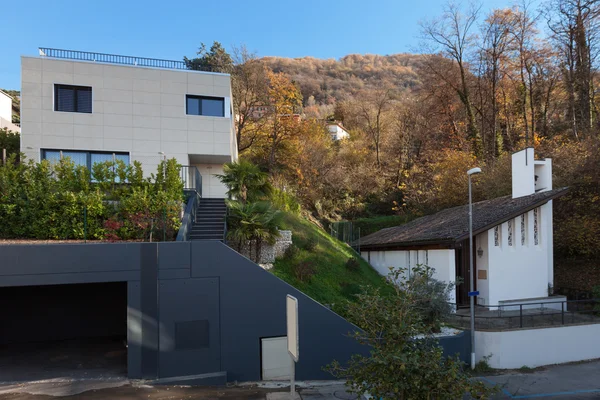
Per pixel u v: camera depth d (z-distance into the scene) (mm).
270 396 8898
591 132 24344
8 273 8328
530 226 17094
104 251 8914
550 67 30938
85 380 8914
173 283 9336
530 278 16922
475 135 33438
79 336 12523
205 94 20016
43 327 12195
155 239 11938
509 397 10914
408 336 6676
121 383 8781
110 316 12875
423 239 17047
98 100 18312
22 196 11633
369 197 36750
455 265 17484
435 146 38219
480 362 13180
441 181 30359
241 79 35031
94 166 13164
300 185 32031
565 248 21469
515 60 33250
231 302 9781
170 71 19516
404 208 34500
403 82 73125
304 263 15812
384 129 42344
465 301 17141
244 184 18000
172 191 13320
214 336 9602
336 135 47469
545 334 13797
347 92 70875
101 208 11828
